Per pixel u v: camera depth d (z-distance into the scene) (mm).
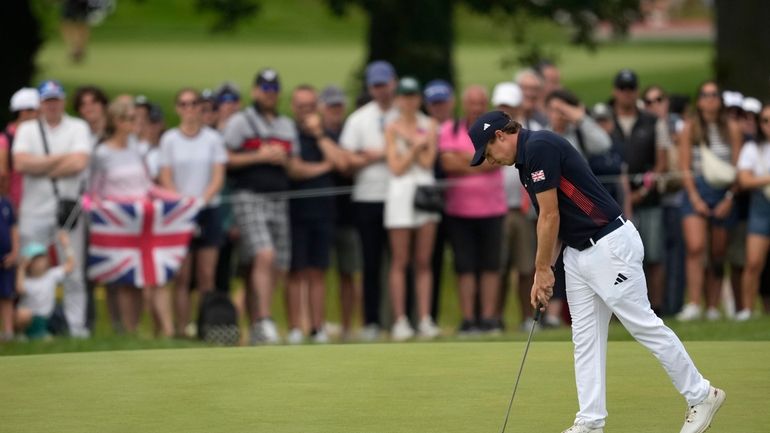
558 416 23938
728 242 42969
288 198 41188
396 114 41625
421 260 40562
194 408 24969
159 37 169125
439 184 40750
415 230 40531
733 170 41531
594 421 22328
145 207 39562
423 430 22906
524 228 42250
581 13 74688
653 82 127562
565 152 21969
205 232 40625
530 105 42219
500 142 22250
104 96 42625
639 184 42000
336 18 72500
